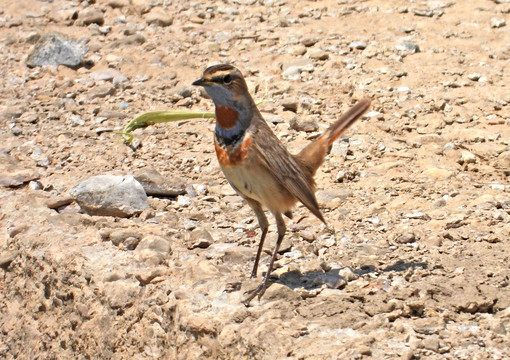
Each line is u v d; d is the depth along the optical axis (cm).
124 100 1597
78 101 1598
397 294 911
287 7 1973
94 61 1759
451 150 1345
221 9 1978
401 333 837
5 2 2059
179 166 1352
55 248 1117
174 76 1680
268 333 848
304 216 1172
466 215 1125
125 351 1001
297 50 1738
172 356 938
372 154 1355
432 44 1741
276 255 974
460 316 870
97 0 2048
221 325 891
